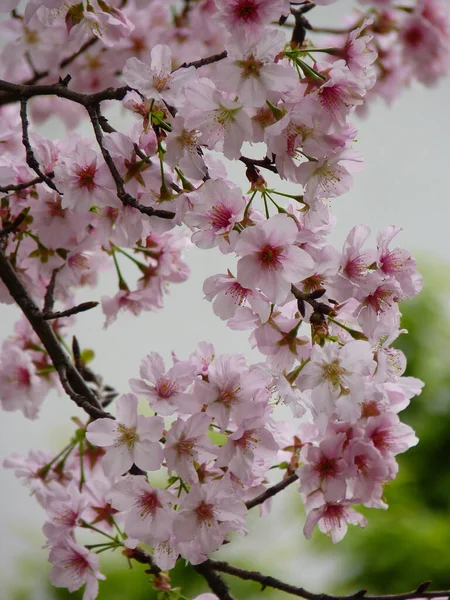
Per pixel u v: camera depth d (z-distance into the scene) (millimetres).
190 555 882
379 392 863
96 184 897
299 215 885
